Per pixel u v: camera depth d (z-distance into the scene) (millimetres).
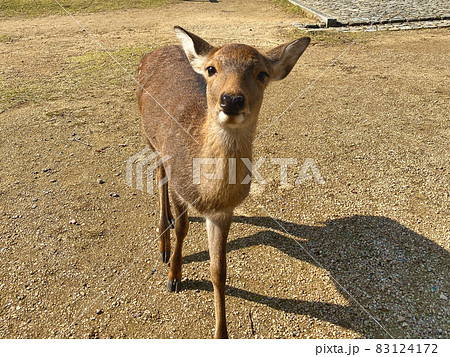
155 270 3652
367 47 9633
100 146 5473
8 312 3186
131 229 4102
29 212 4234
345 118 6191
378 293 3346
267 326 3123
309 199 4504
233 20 13102
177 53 4113
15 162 5062
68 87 7438
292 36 10688
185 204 3275
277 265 3678
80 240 3920
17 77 7973
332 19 11406
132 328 3102
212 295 3410
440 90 7086
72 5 15469
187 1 16453
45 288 3406
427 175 4789
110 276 3564
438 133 5680
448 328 3039
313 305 3281
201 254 3861
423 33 10617
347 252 3771
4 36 11359
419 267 3566
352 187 4652
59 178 4793
